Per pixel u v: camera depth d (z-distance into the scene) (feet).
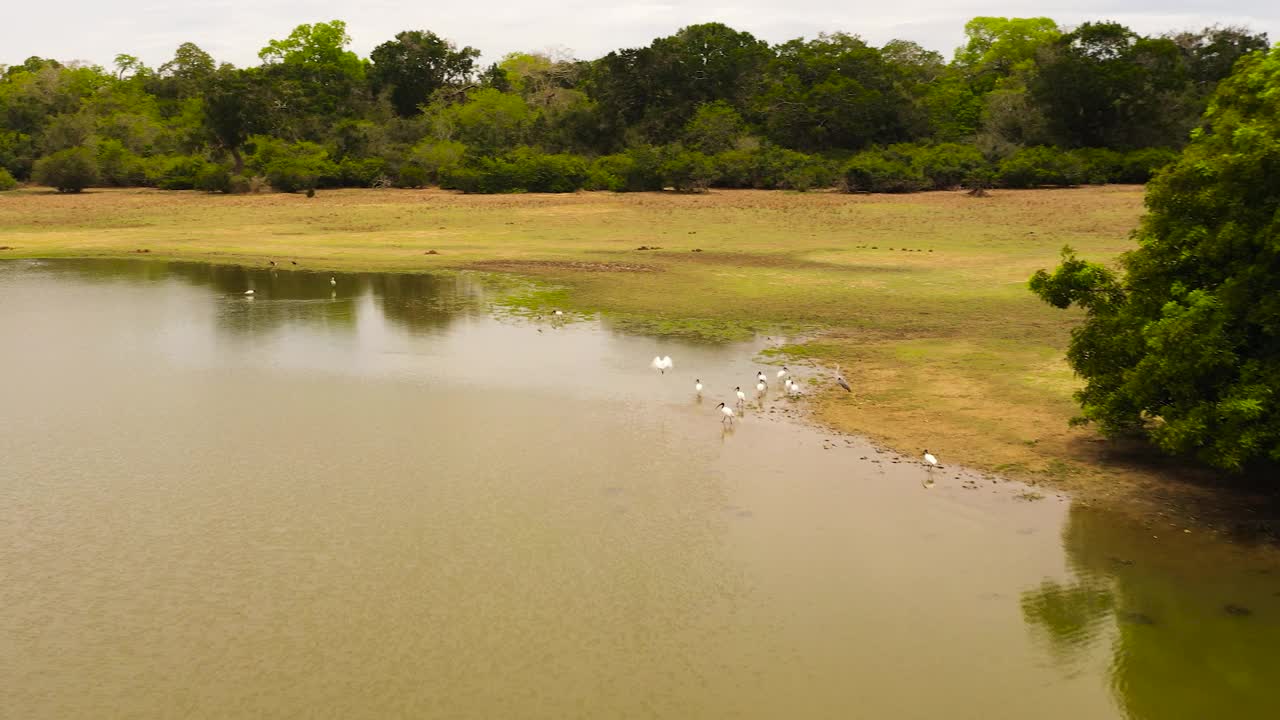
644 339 88.58
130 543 45.98
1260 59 54.80
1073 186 220.64
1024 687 35.32
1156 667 36.45
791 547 46.01
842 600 41.24
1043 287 58.49
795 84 272.51
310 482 53.47
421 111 326.44
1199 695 34.78
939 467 55.67
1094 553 45.21
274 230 171.53
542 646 37.73
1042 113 247.91
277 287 116.57
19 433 61.46
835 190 226.38
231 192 227.61
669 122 272.31
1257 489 51.90
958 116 284.20
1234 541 46.19
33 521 48.34
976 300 106.11
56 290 113.09
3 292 111.24
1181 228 52.75
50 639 37.83
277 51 378.53
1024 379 73.15
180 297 109.29
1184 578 42.88
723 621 39.63
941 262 133.39
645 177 228.02
